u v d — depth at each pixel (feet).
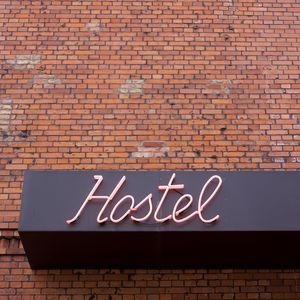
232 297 23.41
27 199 21.93
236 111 26.17
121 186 22.24
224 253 22.81
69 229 21.43
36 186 22.13
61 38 27.35
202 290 23.47
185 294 23.39
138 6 28.02
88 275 23.58
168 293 23.39
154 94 26.32
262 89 26.66
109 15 27.84
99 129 25.63
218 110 26.14
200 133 25.68
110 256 22.94
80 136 25.50
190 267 23.72
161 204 21.89
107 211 21.79
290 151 25.55
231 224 21.63
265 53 27.37
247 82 26.76
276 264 23.70
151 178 22.41
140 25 27.68
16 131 25.55
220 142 25.55
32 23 27.63
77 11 27.89
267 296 23.47
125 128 25.67
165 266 23.72
